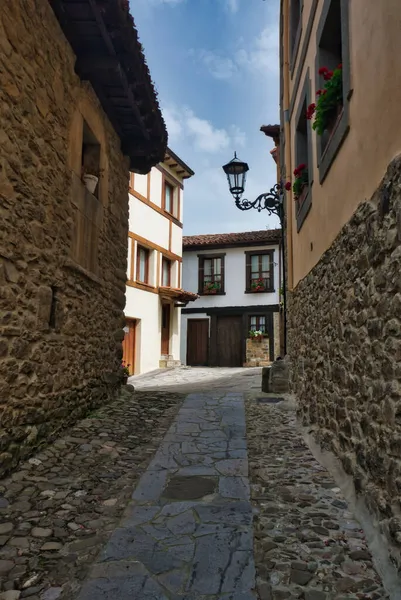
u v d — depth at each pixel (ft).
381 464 8.14
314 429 14.76
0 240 10.39
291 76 22.38
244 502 10.08
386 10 8.02
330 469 11.77
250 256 58.34
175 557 7.76
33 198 12.08
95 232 17.75
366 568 7.41
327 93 12.37
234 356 57.72
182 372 43.34
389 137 7.89
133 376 39.17
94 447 13.61
